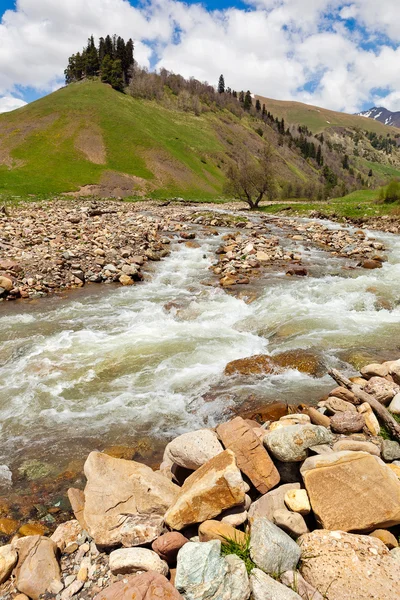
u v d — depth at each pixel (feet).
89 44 486.79
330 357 30.37
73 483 18.70
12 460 20.31
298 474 16.14
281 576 11.90
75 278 53.16
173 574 12.72
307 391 26.22
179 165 319.68
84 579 13.15
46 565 13.35
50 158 269.44
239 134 563.48
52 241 67.56
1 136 296.71
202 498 13.97
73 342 34.81
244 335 36.42
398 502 13.51
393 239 85.15
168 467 18.11
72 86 442.50
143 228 85.76
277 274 56.95
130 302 46.11
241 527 14.17
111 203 167.02
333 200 209.77
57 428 22.95
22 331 37.09
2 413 24.43
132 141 322.96
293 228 101.55
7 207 119.24
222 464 14.73
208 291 49.32
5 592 12.94
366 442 17.98
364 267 60.03
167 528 14.11
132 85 496.64
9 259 56.80
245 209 169.17
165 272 59.31
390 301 43.27
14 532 15.88
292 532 13.50
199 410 24.75
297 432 16.19
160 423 23.47
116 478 15.92
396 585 11.10
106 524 14.52
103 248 66.85
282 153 604.90
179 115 512.22
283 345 33.22
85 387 27.50
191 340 35.19
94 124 332.19
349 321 38.04
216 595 11.03
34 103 374.63
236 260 63.82
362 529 13.24
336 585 11.18
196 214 119.03
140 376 28.96
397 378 24.49
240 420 17.67
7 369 29.94
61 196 194.08
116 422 23.54
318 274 56.59
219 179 357.41
